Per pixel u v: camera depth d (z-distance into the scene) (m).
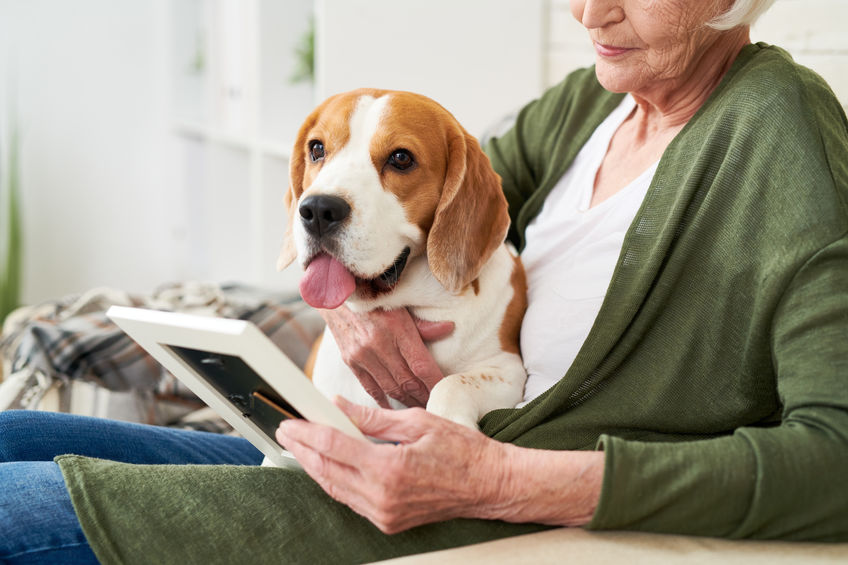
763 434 0.94
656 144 1.36
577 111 1.57
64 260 4.14
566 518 0.98
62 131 4.02
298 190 1.47
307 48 2.97
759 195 1.07
